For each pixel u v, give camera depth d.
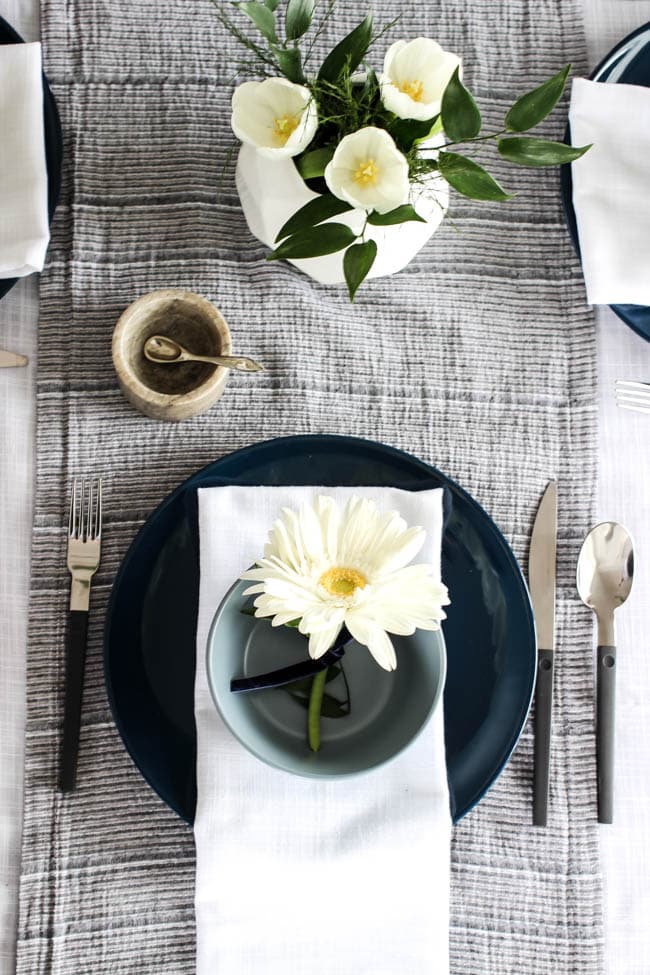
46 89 0.76
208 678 0.62
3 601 0.73
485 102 0.81
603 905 0.73
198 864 0.67
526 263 0.80
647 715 0.75
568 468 0.78
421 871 0.68
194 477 0.71
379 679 0.69
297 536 0.56
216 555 0.70
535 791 0.72
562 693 0.74
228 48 0.80
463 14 0.81
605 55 0.81
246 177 0.68
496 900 0.72
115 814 0.71
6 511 0.74
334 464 0.73
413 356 0.78
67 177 0.78
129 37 0.80
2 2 0.80
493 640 0.71
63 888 0.70
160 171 0.79
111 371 0.76
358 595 0.54
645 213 0.75
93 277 0.77
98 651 0.72
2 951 0.70
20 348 0.76
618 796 0.74
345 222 0.62
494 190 0.56
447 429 0.78
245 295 0.78
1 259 0.71
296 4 0.58
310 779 0.63
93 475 0.75
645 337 0.75
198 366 0.72
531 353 0.79
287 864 0.67
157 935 0.70
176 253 0.78
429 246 0.79
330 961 0.68
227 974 0.67
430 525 0.71
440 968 0.68
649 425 0.79
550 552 0.76
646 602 0.77
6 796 0.71
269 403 0.77
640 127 0.76
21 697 0.72
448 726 0.70
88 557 0.72
